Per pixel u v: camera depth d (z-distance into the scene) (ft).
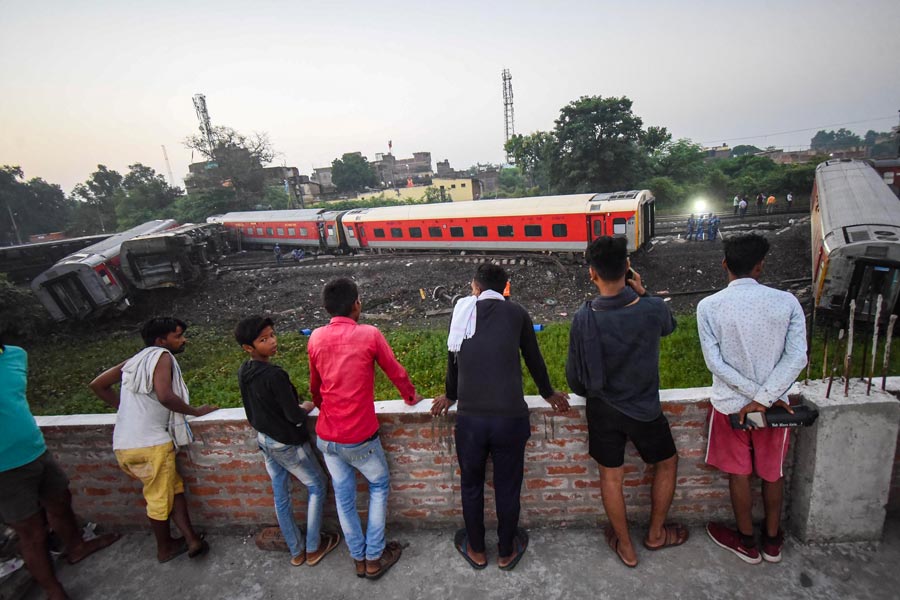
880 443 7.96
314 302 61.52
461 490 8.65
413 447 9.46
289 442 8.55
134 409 9.13
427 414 9.14
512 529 8.54
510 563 8.75
